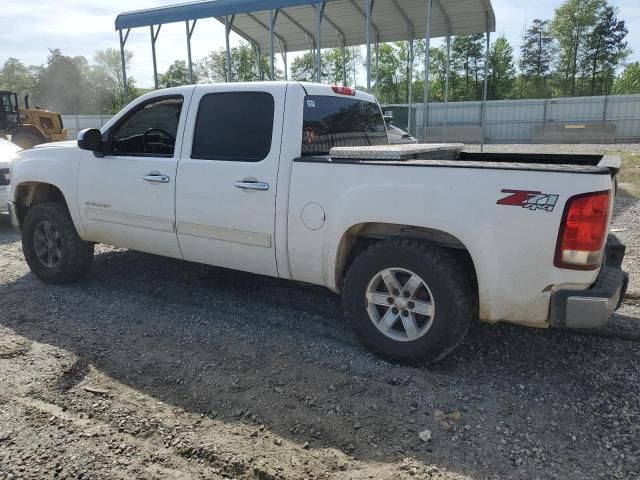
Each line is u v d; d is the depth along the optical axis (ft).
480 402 10.21
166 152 14.78
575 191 9.52
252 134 13.14
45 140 63.93
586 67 207.10
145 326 14.01
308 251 12.36
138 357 12.26
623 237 22.91
